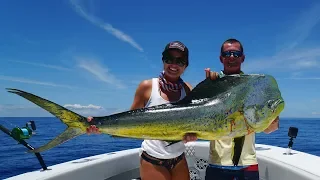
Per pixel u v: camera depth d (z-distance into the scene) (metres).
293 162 1.90
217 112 1.24
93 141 14.44
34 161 7.50
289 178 1.78
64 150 10.42
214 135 1.25
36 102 1.28
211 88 1.28
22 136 1.76
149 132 1.28
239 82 1.24
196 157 2.40
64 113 1.29
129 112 1.30
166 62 1.45
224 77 1.27
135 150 2.49
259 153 2.18
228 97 1.24
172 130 1.26
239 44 1.52
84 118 1.30
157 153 1.47
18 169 6.29
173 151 1.48
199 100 1.28
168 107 1.28
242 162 1.52
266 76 1.24
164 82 1.48
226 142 1.54
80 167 1.89
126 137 1.31
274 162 1.96
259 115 1.21
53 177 1.70
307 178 1.62
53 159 8.02
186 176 1.55
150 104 1.46
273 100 1.21
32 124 1.84
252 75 1.24
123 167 2.28
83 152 9.80
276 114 1.21
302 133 28.56
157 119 1.27
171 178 1.52
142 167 1.53
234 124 1.22
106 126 1.29
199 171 2.37
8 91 1.23
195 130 1.25
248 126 1.22
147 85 1.49
